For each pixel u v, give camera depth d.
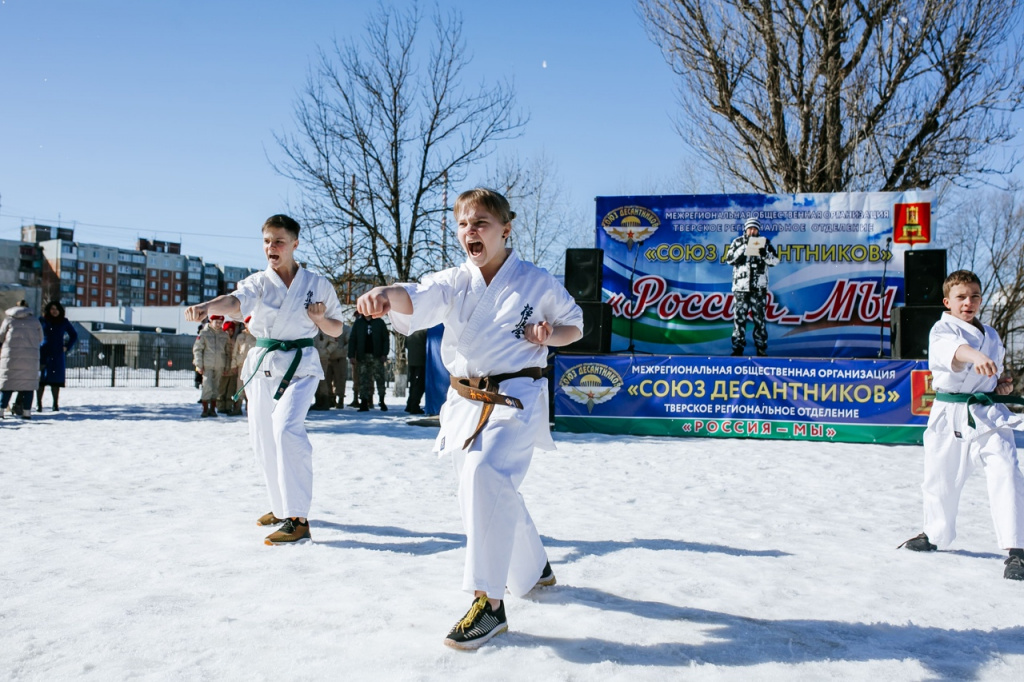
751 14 19.09
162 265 140.88
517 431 3.24
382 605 3.43
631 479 7.66
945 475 4.66
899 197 12.15
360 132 21.97
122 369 34.88
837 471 8.38
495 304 3.35
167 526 5.02
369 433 11.16
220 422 12.76
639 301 12.78
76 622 3.16
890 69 18.64
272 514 5.08
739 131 20.05
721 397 11.27
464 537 4.84
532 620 3.29
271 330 4.89
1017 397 4.42
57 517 5.29
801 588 3.86
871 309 12.23
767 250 12.34
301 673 2.69
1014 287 27.00
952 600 3.71
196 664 2.75
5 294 20.06
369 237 22.06
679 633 3.16
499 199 3.36
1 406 12.85
